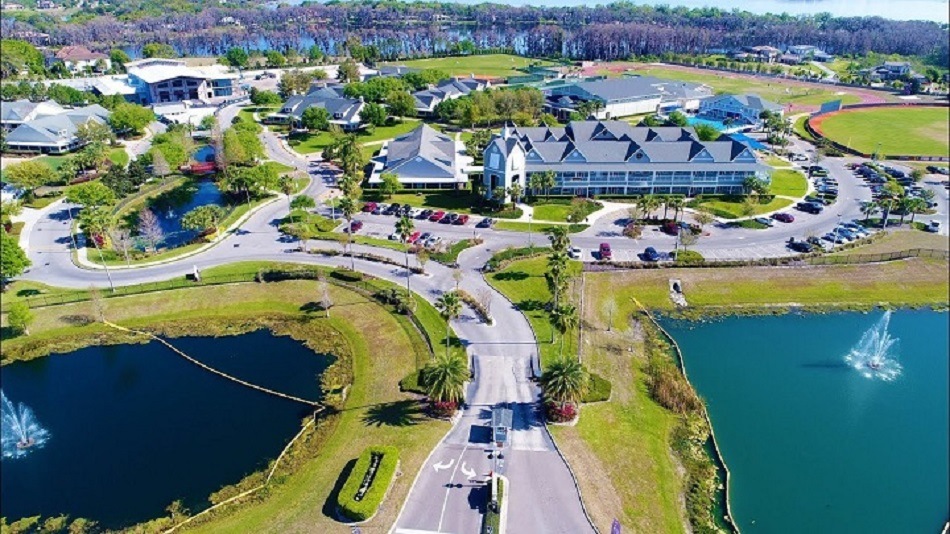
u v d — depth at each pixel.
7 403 92.25
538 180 154.62
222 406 91.19
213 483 77.31
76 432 86.44
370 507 69.69
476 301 112.19
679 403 90.31
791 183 176.12
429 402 88.31
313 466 78.75
